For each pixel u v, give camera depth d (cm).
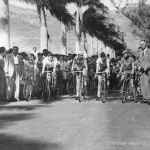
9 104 1091
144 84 1103
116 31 2616
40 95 1289
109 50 3172
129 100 1234
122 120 723
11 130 616
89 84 1662
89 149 464
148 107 989
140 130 605
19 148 478
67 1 2122
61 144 498
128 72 1149
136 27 1424
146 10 1390
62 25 2281
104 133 578
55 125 666
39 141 520
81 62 1245
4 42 1368
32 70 1260
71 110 914
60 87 1538
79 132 589
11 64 1193
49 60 1251
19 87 1231
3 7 1365
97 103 1118
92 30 2866
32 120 732
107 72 1176
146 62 1097
